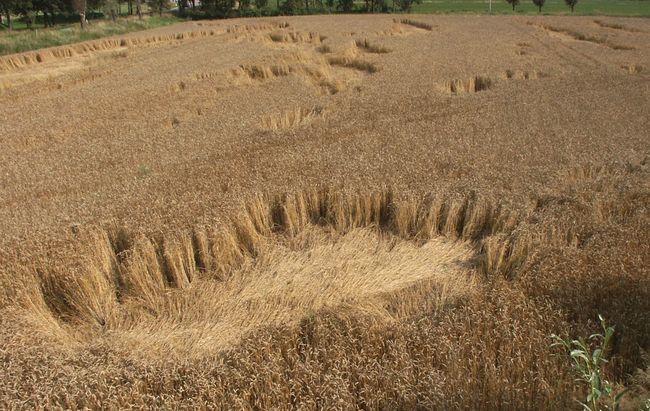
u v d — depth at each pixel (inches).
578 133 616.7
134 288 368.5
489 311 306.5
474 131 639.8
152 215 421.1
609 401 245.0
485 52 1226.0
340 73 1112.2
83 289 350.0
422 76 968.9
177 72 1083.3
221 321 339.9
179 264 377.4
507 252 383.2
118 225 409.4
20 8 2490.2
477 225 425.7
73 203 460.4
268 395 259.9
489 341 281.6
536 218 410.0
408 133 639.1
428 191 453.1
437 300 335.9
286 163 539.2
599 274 331.9
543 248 370.3
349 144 603.2
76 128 729.0
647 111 708.0
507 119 686.5
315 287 368.2
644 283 319.9
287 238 435.8
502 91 844.0
